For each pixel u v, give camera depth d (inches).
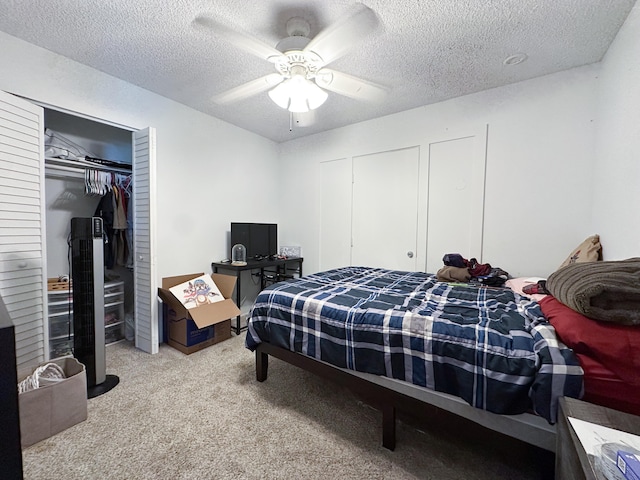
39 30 67.7
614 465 23.0
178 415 63.0
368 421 62.0
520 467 49.7
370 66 82.3
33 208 70.0
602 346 35.5
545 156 87.8
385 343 53.1
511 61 79.4
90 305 71.1
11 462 23.5
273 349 72.9
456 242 104.5
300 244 149.8
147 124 98.4
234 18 64.0
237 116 120.9
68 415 57.9
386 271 109.8
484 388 42.8
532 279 80.6
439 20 63.2
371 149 124.0
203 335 98.8
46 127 96.7
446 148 105.3
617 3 57.7
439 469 49.2
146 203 91.9
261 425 60.1
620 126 63.8
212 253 122.5
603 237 72.1
